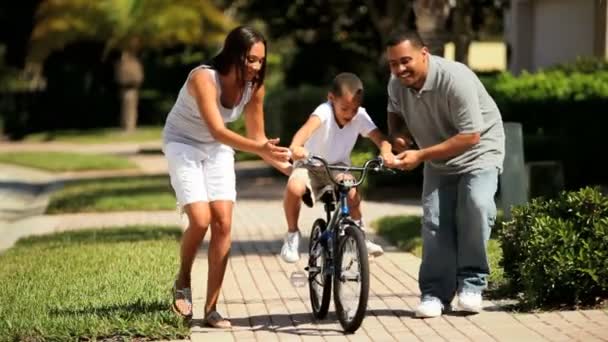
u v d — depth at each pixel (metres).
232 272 16.83
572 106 27.58
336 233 12.35
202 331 12.36
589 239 12.96
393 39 12.29
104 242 20.58
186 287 12.59
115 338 11.91
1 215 29.17
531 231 13.07
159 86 78.38
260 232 22.41
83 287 15.09
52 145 65.56
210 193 12.27
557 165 21.94
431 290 12.96
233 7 60.44
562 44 35.31
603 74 28.91
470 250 12.71
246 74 12.06
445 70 12.28
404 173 29.69
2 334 11.86
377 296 14.27
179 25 66.12
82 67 76.69
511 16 39.12
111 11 66.00
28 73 76.38
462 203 12.69
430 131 12.73
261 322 12.86
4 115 75.00
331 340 11.78
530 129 28.38
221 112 12.26
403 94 12.65
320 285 12.78
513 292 13.73
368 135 12.82
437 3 28.16
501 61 57.09
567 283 12.84
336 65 54.53
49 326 12.11
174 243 20.05
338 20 52.88
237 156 46.50
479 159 12.64
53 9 67.31
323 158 12.80
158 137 68.62
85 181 38.25
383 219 22.64
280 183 35.31
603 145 27.45
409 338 11.74
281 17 52.22
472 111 12.26
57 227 24.77
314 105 36.34
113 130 74.62
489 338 11.60
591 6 33.12
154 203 28.53
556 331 11.78
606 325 11.98
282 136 37.00
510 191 18.66
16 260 18.53
